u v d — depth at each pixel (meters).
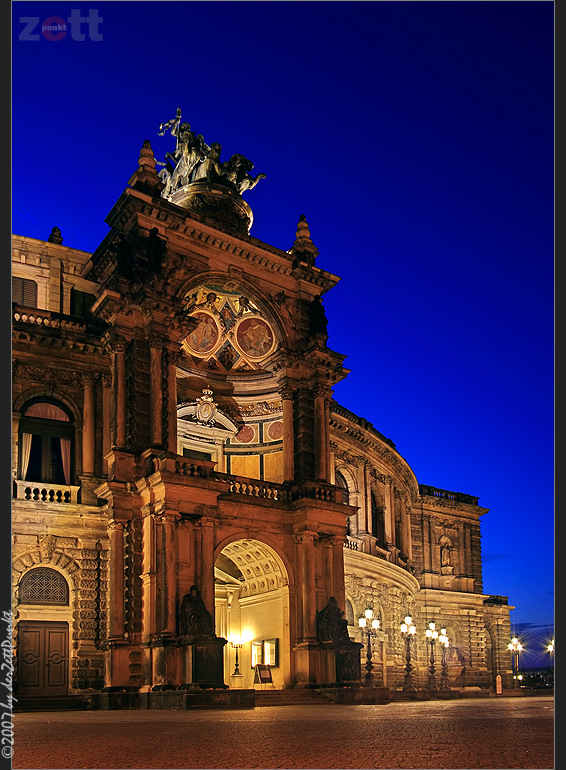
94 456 40.41
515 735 14.97
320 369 45.09
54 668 36.62
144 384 39.25
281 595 41.84
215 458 50.47
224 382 52.03
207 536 36.84
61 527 38.28
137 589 36.38
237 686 43.91
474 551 78.25
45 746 13.52
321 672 39.75
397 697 48.81
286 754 11.70
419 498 73.81
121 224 42.41
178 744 13.74
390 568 60.34
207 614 34.75
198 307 49.19
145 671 34.94
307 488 42.44
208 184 48.66
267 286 46.03
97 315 41.22
